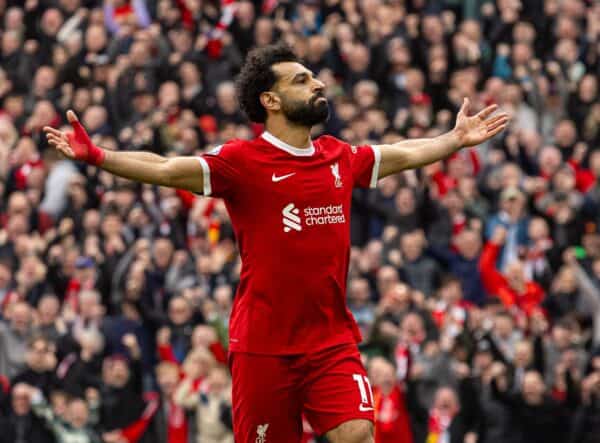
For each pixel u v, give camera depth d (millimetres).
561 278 22922
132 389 20281
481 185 25484
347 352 10766
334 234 10766
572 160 26703
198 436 19844
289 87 10734
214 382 19859
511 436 19703
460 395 19703
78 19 29328
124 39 28375
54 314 21688
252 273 10742
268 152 10734
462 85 27781
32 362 20312
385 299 20578
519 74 28312
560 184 25156
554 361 20578
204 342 19953
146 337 21422
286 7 29328
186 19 28188
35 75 28719
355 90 27312
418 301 20938
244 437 10898
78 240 23859
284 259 10664
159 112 25766
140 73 26969
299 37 28203
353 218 24062
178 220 23391
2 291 22500
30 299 22438
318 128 26062
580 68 29516
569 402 19953
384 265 22812
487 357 20297
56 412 20031
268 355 10719
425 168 24688
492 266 22438
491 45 29438
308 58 27938
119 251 22516
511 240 24141
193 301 21625
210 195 10641
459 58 28469
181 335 21344
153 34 27516
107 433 20078
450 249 23281
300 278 10680
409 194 23797
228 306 20578
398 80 27781
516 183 25156
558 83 28719
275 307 10695
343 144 11078
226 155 10641
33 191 24953
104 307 22188
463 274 22797
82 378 20453
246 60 10930
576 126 28281
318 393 10703
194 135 25016
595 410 19922
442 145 11398
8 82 28453
